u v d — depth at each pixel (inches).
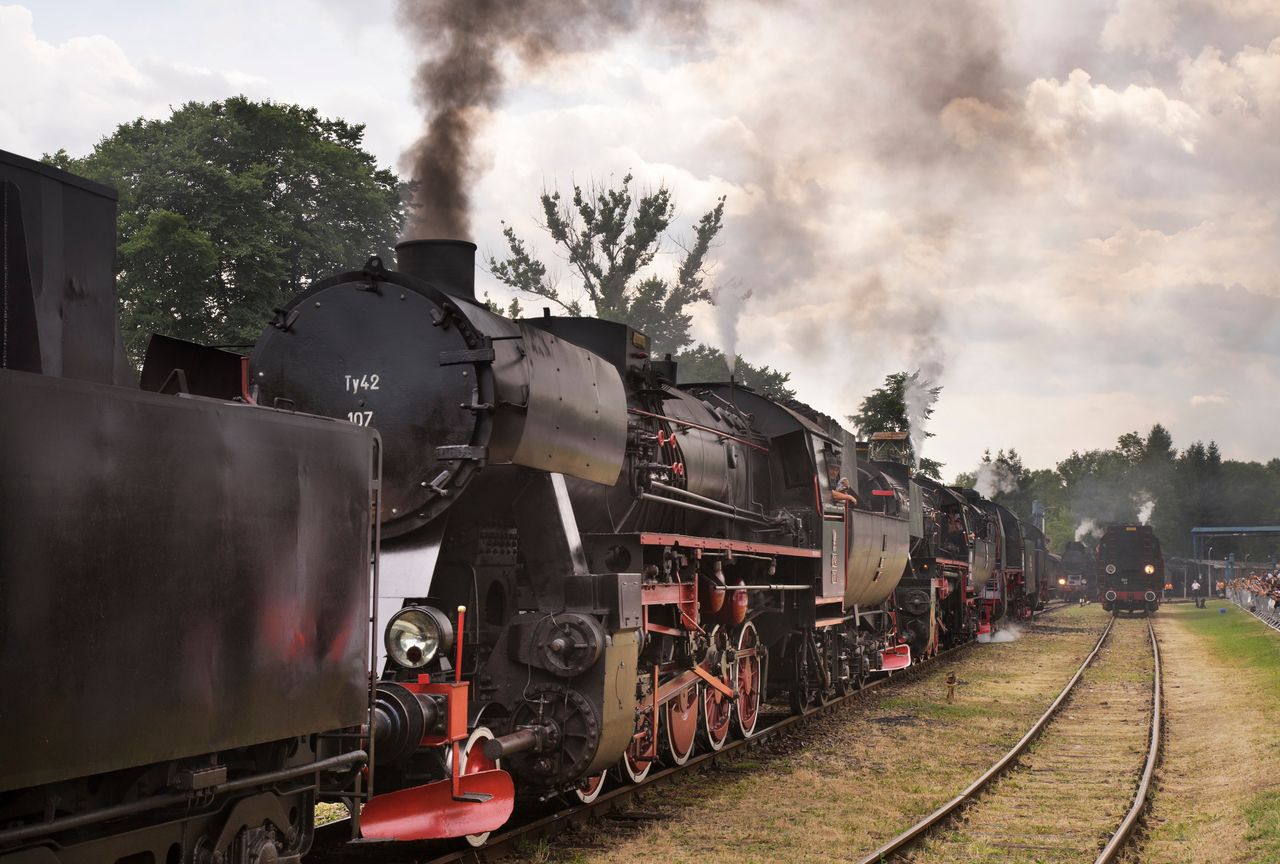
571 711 335.9
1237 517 5036.9
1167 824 404.5
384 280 334.3
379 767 300.4
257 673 212.7
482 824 295.6
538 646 335.6
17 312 213.0
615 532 415.5
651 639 412.5
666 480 451.2
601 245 1523.1
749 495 577.0
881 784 448.8
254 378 341.1
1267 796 406.0
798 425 611.2
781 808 401.7
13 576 165.8
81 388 178.7
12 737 164.4
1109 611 2063.2
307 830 243.6
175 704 192.9
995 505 1521.9
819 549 606.9
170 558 193.3
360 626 245.9
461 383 320.5
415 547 320.5
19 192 219.5
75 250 236.7
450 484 316.8
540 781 334.0
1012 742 557.6
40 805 177.2
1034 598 1850.4
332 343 335.3
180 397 198.8
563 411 349.4
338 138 1224.8
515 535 363.9
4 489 165.3
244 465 211.8
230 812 216.7
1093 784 461.4
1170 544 4785.9
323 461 235.1
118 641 182.4
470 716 332.5
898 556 827.4
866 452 861.2
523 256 1509.6
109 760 179.9
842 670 703.1
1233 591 2370.8
